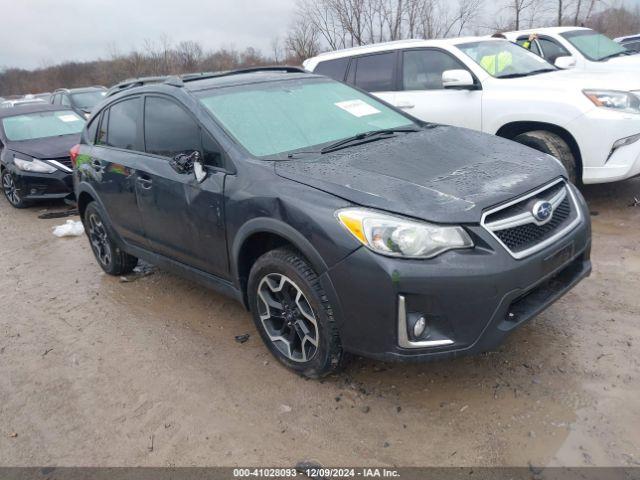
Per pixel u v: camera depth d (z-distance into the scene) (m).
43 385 3.55
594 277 4.18
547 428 2.69
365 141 3.64
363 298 2.70
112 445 2.92
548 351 3.29
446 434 2.73
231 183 3.33
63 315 4.56
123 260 5.11
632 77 5.72
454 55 6.35
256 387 3.26
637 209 5.57
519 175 3.04
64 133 9.41
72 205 8.59
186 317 4.27
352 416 2.93
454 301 2.59
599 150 5.25
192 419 3.05
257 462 2.69
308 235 2.85
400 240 2.59
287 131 3.68
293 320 3.20
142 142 4.23
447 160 3.24
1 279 5.59
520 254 2.70
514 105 5.70
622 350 3.22
